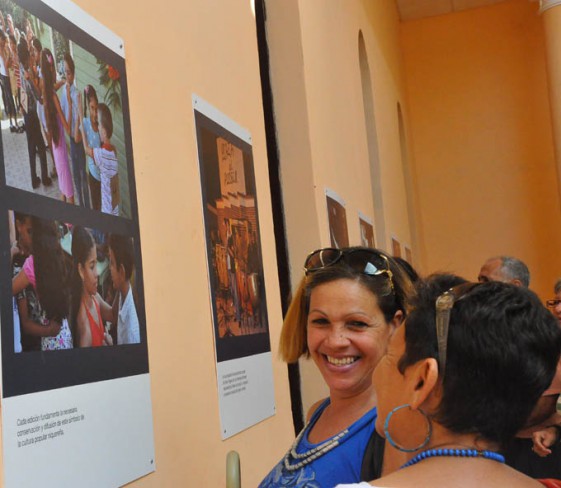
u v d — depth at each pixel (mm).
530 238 16312
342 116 8359
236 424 3939
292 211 6387
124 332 2877
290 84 6457
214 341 3779
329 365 2465
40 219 2395
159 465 3049
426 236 16766
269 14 6539
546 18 13984
